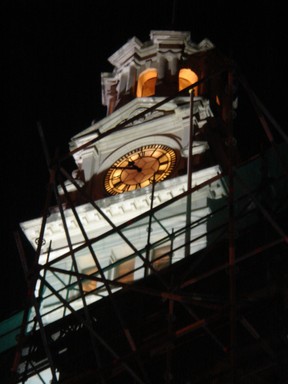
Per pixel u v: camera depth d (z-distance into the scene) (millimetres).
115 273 43562
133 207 45469
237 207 40562
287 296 22359
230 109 23125
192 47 56531
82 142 51375
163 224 43781
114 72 57312
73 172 50375
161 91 52781
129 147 49656
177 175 46219
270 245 21656
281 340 22797
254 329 22344
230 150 22531
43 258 46062
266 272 24562
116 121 51500
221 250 26766
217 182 43500
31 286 23312
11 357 31000
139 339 26703
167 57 55844
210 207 43094
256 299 22797
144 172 47750
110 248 44906
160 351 23141
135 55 56656
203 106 50344
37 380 32688
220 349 24578
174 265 27688
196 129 49000
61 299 23547
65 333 29000
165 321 26516
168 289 23438
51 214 47250
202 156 46844
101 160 49844
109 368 22250
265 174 28156
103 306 28891
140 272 42906
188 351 25109
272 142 22750
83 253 45250
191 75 55562
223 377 22984
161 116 50312
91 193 48031
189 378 24500
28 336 27406
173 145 48375
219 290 26109
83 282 43750
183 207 43969
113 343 27438
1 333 38188
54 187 25281
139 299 28328
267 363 22359
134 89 55062
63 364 27922
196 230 42438
